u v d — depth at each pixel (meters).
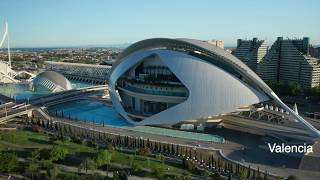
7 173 71.50
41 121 117.75
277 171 77.69
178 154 87.12
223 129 113.81
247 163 82.50
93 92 175.12
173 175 72.75
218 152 90.56
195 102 107.19
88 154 83.81
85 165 71.56
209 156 87.06
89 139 99.12
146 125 115.88
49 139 96.31
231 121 113.81
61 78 194.12
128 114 121.50
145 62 124.38
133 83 125.19
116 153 85.81
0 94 177.50
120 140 94.88
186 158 80.31
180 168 77.75
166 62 112.62
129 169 74.88
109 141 96.69
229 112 107.50
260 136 105.94
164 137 103.06
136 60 121.81
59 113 136.00
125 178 66.69
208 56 114.38
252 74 107.00
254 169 78.50
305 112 149.25
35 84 193.38
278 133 103.50
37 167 71.19
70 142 94.38
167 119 111.12
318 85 199.25
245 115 112.31
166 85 115.38
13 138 93.31
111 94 130.38
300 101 178.50
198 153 89.31
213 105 106.31
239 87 105.62
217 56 109.69
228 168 76.31
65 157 80.56
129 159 81.31
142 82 121.50
